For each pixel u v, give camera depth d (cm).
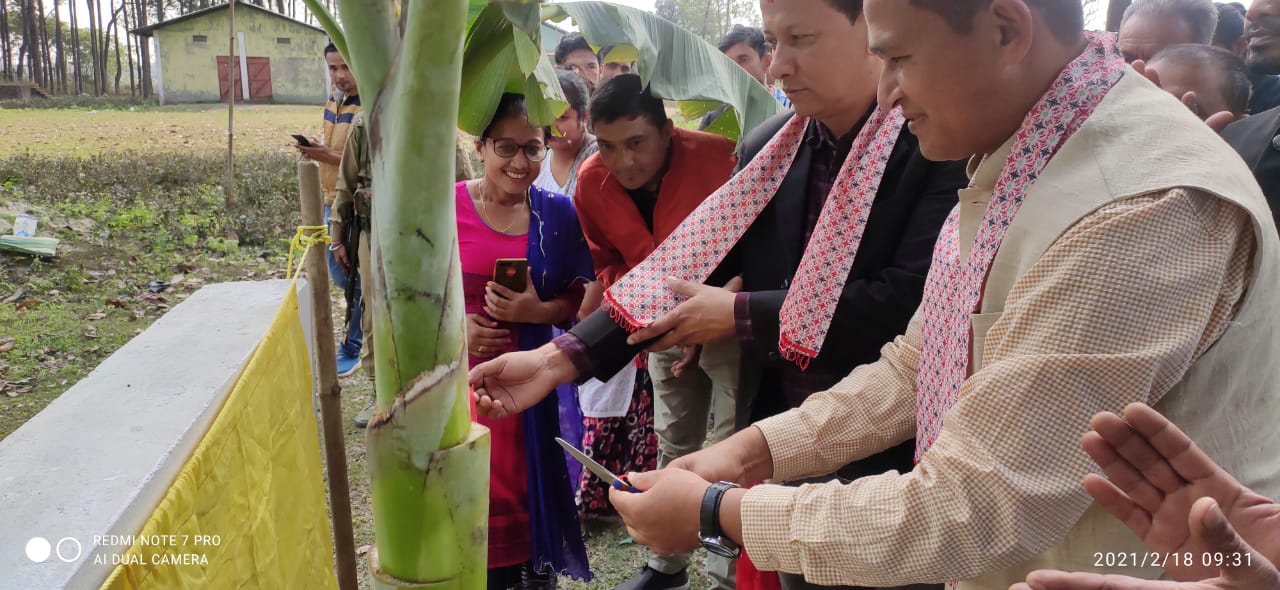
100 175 1153
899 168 200
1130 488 97
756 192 226
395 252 120
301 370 223
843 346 205
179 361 201
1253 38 288
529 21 142
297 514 207
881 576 122
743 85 279
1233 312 116
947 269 150
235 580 162
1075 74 126
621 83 279
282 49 3566
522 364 209
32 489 138
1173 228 110
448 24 108
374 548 142
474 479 132
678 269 224
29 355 583
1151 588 87
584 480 377
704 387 329
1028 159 126
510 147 277
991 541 116
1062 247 116
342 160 454
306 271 234
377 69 117
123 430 159
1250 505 92
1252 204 112
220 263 855
